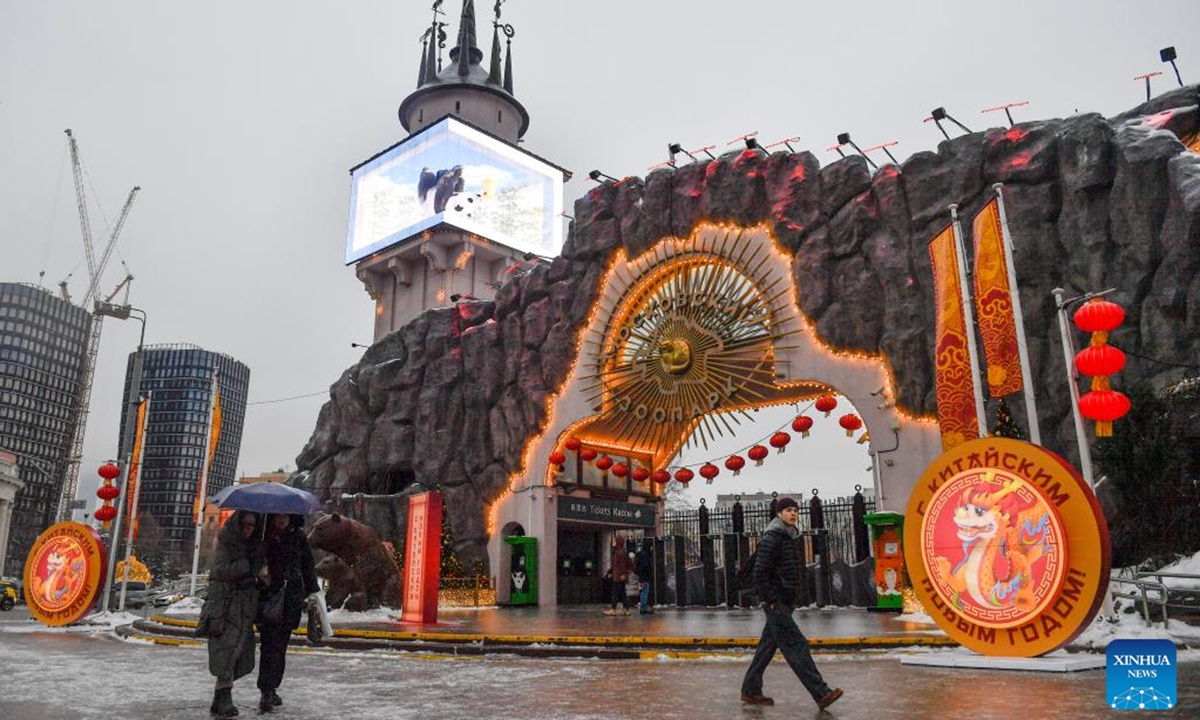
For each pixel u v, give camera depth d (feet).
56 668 35.29
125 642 51.42
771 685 29.32
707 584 88.22
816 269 79.10
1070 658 32.89
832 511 88.43
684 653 40.65
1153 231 61.26
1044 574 32.17
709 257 89.45
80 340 427.33
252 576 23.91
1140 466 52.54
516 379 105.09
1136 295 61.62
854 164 79.41
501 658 41.47
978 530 34.45
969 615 34.30
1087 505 31.32
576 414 97.81
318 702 25.89
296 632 51.78
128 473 78.18
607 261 98.78
